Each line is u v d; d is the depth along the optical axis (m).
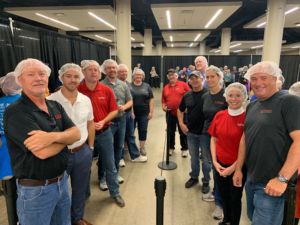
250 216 1.72
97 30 10.92
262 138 1.44
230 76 9.53
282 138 1.39
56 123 1.48
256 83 1.46
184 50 19.80
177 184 3.01
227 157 1.99
